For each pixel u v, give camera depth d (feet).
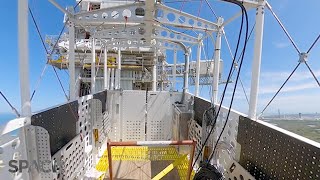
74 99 9.40
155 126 17.69
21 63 5.48
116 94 17.29
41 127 5.72
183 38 15.01
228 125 8.66
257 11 6.88
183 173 11.75
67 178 7.75
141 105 17.57
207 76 13.93
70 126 8.46
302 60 5.23
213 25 11.38
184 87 17.89
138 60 29.37
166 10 9.79
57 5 8.43
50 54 7.54
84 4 27.66
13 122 4.81
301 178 4.53
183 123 14.12
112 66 27.73
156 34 14.60
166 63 30.63
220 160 9.19
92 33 14.15
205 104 11.64
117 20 10.13
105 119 15.12
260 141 6.15
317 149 4.10
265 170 5.87
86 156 10.79
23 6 5.43
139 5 9.72
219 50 11.47
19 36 5.41
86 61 26.35
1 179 4.45
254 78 6.91
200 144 11.19
